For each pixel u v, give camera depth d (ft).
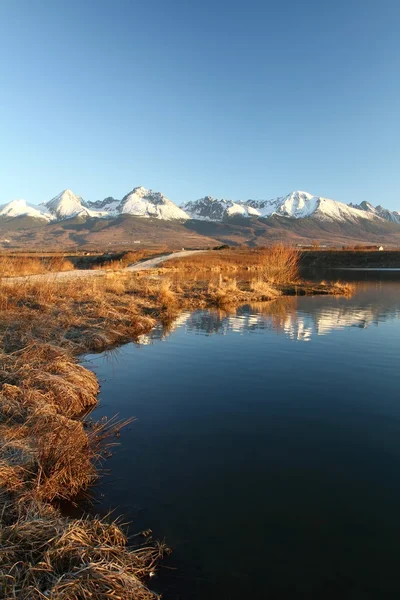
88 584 10.38
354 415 24.41
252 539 13.75
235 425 22.85
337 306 72.33
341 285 110.83
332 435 21.67
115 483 16.98
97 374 31.91
